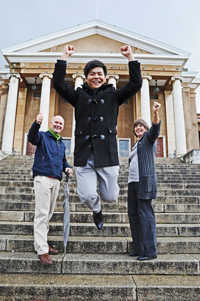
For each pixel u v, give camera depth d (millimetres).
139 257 3004
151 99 21984
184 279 2773
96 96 2672
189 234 3812
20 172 8672
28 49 19953
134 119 21000
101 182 2717
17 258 2969
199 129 26797
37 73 19312
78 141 2654
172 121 21250
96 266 2938
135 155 3486
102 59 19359
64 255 3096
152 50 20188
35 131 3084
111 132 2605
